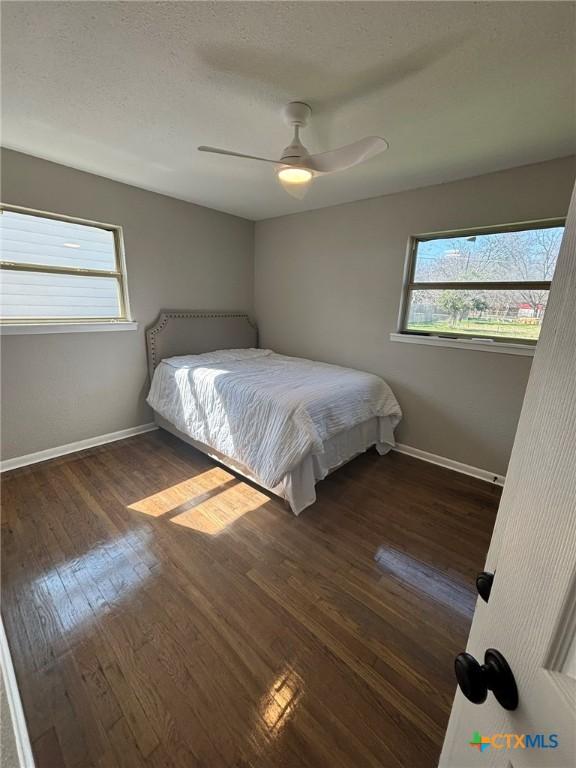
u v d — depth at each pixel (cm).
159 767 95
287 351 394
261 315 416
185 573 164
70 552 176
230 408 241
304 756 98
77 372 282
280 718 107
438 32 117
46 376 265
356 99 157
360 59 131
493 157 211
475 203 243
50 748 99
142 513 209
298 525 202
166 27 117
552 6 105
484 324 257
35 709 108
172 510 213
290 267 373
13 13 110
